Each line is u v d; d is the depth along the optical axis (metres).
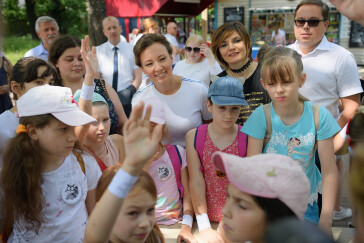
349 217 3.29
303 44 3.05
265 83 2.15
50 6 27.84
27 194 1.74
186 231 2.31
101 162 2.38
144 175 1.47
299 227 0.58
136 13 9.74
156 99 2.70
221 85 2.38
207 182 2.45
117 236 1.45
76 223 1.87
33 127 1.77
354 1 1.42
